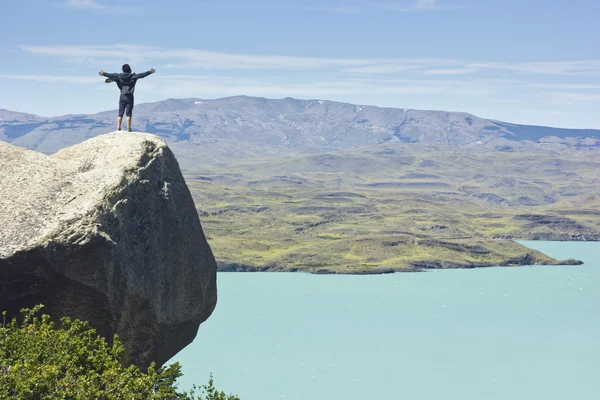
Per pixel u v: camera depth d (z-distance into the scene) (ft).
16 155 137.49
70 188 132.77
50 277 126.21
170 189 147.02
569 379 636.07
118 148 142.92
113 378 115.14
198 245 154.30
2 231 124.88
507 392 593.42
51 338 118.11
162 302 143.54
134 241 137.18
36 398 105.29
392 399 567.59
